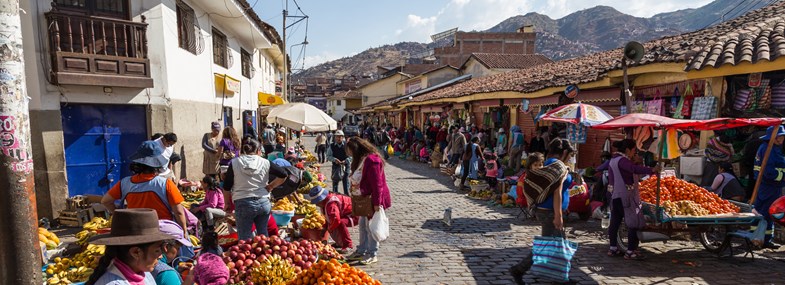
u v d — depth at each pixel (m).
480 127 19.05
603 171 7.87
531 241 6.79
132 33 8.35
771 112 6.98
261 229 5.25
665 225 5.65
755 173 6.36
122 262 2.13
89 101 8.01
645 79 9.19
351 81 93.75
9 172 2.19
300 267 4.58
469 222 8.05
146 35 8.58
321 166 18.14
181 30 10.17
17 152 2.21
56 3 7.68
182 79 9.87
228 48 14.28
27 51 7.32
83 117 8.09
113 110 8.42
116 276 2.10
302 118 11.86
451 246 6.53
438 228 7.62
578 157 12.93
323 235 6.30
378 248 5.94
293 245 4.79
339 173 10.52
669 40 11.58
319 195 6.21
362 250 5.95
